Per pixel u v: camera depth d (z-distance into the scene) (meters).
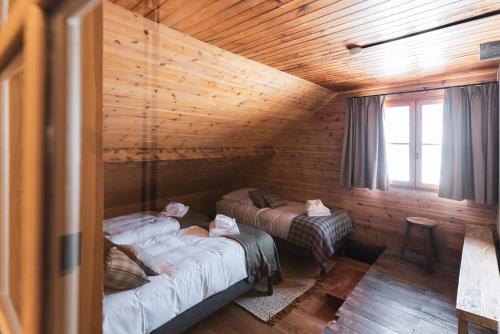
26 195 0.34
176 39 1.97
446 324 2.13
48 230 0.33
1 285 0.41
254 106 3.38
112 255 1.77
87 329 0.38
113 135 2.22
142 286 1.87
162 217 2.97
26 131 0.34
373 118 3.59
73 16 0.33
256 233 2.96
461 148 2.95
